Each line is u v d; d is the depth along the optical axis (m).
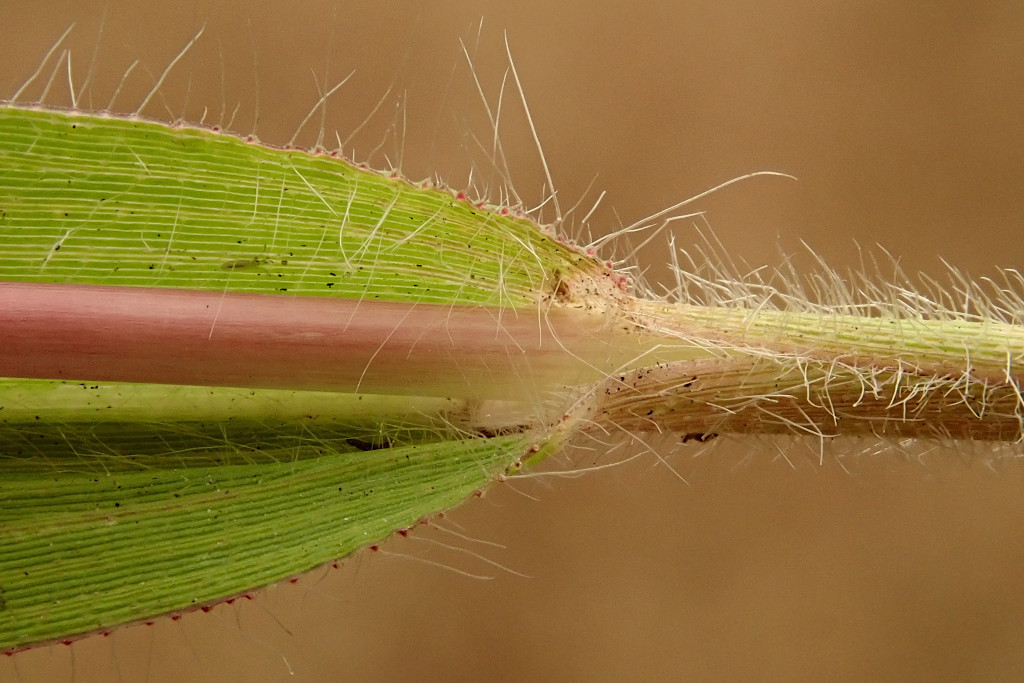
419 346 0.06
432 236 0.06
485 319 0.06
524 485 0.08
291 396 0.06
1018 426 0.06
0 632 0.06
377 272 0.06
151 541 0.06
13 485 0.06
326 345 0.06
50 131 0.06
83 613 0.06
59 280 0.06
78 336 0.06
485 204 0.06
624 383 0.06
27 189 0.06
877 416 0.06
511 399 0.06
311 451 0.06
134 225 0.06
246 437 0.06
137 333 0.06
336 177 0.06
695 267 0.06
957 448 0.06
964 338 0.06
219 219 0.06
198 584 0.06
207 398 0.06
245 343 0.06
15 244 0.06
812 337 0.06
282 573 0.06
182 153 0.06
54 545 0.06
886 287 0.06
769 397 0.06
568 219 0.07
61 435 0.06
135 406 0.06
